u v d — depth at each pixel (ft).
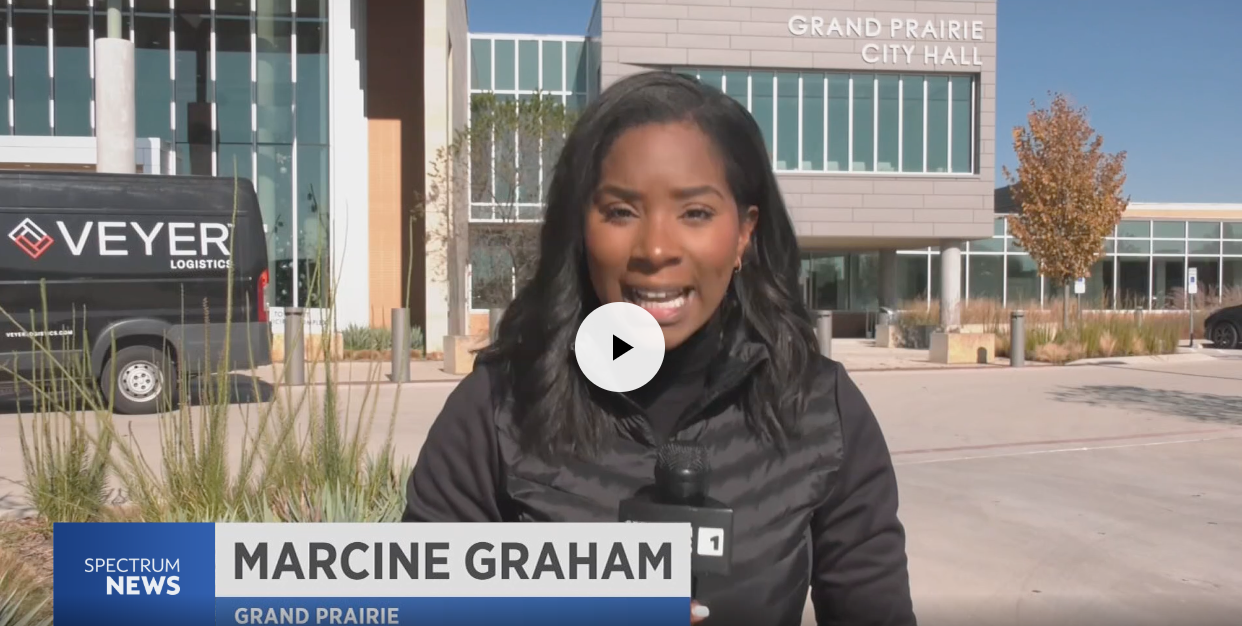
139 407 32.04
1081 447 27.94
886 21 75.56
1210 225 110.22
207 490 15.02
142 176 32.81
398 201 63.46
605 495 4.40
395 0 63.72
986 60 76.38
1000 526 19.04
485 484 4.59
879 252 86.48
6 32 58.75
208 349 15.42
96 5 59.21
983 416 34.01
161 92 59.26
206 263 33.17
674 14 73.36
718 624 4.35
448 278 56.65
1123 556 17.04
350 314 60.54
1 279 31.09
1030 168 75.46
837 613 4.79
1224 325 73.46
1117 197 76.28
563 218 4.62
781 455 4.58
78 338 31.71
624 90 4.59
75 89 59.31
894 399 38.65
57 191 31.81
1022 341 53.31
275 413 20.03
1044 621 13.91
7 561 12.60
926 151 77.15
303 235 60.54
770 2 74.33
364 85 62.90
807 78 75.92
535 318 4.60
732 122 4.56
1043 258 76.33
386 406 34.04
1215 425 32.09
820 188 75.00
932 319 74.18
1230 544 17.81
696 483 4.25
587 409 4.45
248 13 59.93
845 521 4.74
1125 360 57.21
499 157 54.49
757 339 4.77
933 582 15.61
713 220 4.40
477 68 91.50
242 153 59.98
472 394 4.70
